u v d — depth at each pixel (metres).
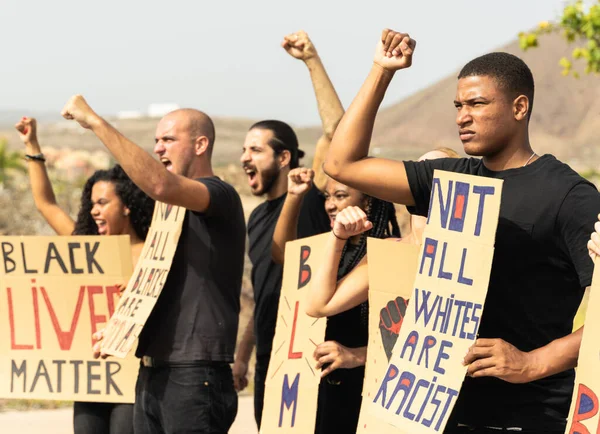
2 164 57.75
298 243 10.78
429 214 8.23
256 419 13.25
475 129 8.12
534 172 8.04
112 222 13.15
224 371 11.55
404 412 8.03
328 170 8.97
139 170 10.64
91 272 12.87
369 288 9.38
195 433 11.20
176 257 11.52
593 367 7.25
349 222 9.36
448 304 7.98
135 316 11.38
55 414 19.45
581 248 7.72
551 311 8.14
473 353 7.63
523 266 8.08
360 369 10.56
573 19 22.86
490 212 7.75
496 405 8.27
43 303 13.08
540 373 7.63
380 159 8.84
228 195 11.54
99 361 12.80
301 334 10.45
